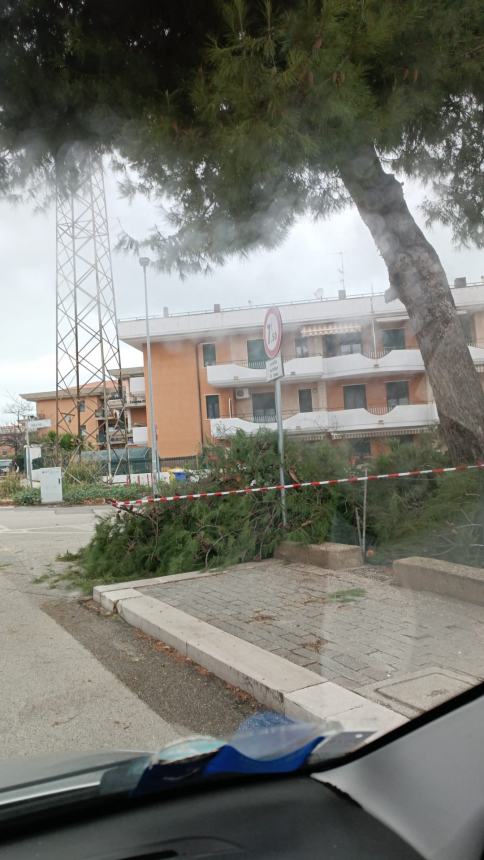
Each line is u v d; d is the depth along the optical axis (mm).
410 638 2600
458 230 5539
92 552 8266
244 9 4773
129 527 8016
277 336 5043
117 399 22469
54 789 1748
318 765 1665
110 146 6574
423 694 2295
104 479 25266
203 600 5859
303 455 6707
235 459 7512
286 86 4723
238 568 6816
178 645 4871
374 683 2662
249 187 5719
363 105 4910
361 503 4086
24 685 4410
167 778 1642
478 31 5297
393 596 3000
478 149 5910
